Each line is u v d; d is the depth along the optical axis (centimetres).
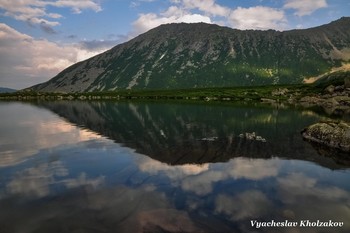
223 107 10400
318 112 8475
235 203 1806
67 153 3178
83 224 1532
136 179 2264
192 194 1950
